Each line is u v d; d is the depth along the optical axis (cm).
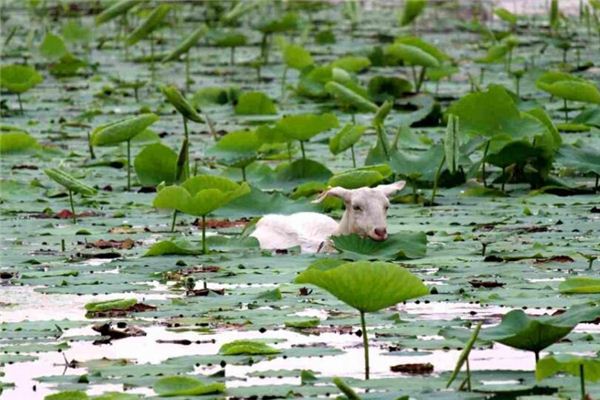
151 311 1067
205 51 3350
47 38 2878
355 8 3709
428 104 2334
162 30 3538
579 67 2648
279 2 3994
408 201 1523
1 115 2342
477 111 1593
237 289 1135
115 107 2427
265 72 2920
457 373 839
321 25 3744
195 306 1078
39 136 2108
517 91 2373
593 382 835
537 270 1177
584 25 3428
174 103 1548
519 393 816
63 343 962
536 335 815
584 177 1667
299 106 2378
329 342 966
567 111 2181
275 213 1461
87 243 1338
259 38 3553
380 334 982
